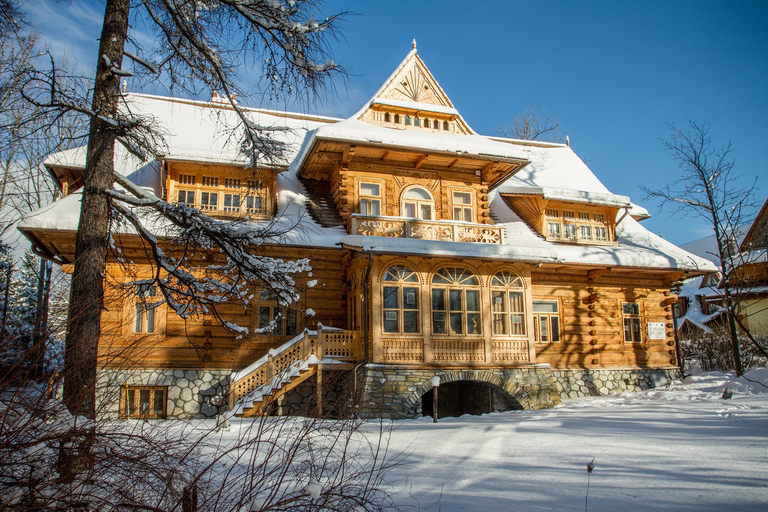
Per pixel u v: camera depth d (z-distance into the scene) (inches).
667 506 226.8
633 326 819.4
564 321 775.7
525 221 819.4
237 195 684.7
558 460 321.4
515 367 638.5
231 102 419.2
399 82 784.9
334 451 296.4
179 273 379.2
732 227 776.9
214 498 208.7
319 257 685.9
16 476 170.6
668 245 861.2
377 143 673.0
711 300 1376.7
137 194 384.8
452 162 743.1
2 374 172.6
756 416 425.4
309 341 604.1
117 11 369.1
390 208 722.8
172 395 608.7
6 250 721.6
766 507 220.5
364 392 573.6
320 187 767.7
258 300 656.4
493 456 341.1
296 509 202.2
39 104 325.1
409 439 404.8
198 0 376.2
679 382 808.9
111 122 339.0
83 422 189.5
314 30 378.3
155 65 390.3
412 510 228.2
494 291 662.5
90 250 340.2
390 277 624.1
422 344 618.2
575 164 991.6
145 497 192.1
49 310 218.4
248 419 523.2
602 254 764.6
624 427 421.4
